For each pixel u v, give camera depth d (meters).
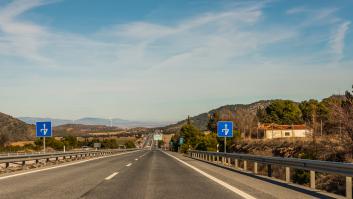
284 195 11.38
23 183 14.78
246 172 20.81
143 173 20.02
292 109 100.25
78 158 44.31
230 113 105.38
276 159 16.75
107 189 12.84
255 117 92.62
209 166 27.19
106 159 41.09
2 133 108.81
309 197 10.98
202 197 10.96
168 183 14.83
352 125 24.56
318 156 25.19
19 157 24.98
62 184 14.41
